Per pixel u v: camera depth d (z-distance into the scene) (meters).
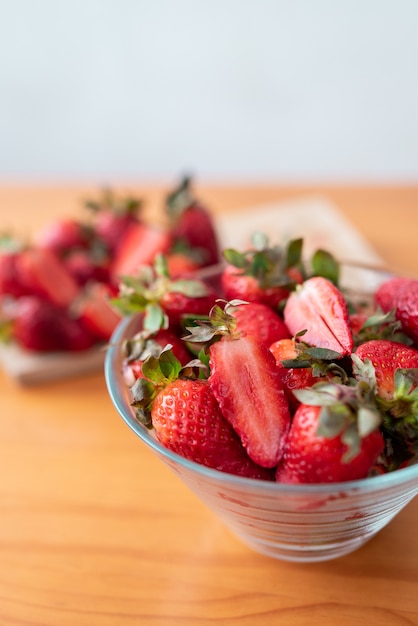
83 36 1.10
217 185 0.79
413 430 0.29
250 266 0.38
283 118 1.15
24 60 1.13
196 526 0.39
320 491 0.27
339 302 0.34
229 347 0.32
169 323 0.38
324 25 1.06
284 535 0.33
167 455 0.29
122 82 1.14
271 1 1.04
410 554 0.36
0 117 1.19
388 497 0.29
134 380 0.36
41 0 1.08
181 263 0.56
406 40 1.05
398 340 0.35
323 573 0.36
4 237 0.63
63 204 0.78
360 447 0.28
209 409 0.31
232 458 0.32
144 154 1.21
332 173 1.19
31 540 0.39
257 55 1.09
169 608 0.35
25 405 0.50
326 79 1.10
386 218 0.68
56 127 1.20
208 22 1.07
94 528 0.39
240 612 0.34
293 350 0.33
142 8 1.07
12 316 0.55
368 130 1.14
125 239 0.61
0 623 0.35
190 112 1.16
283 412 0.31
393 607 0.34
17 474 0.44
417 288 0.36
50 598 0.36
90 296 0.56
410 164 1.17
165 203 0.63
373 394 0.29
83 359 0.53
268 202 0.74
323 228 0.65
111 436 0.46
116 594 0.36
